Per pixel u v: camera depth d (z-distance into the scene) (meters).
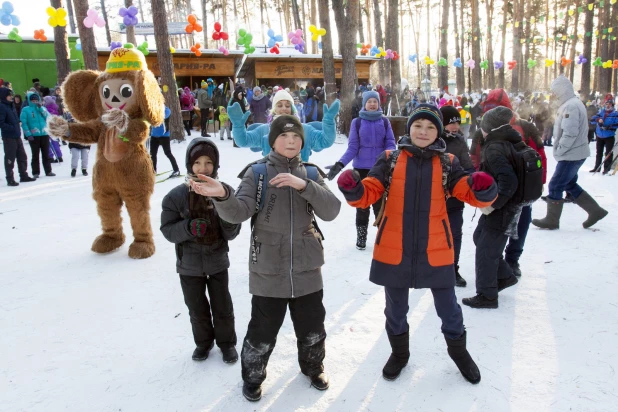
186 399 2.58
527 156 3.36
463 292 3.91
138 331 3.32
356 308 3.64
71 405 2.54
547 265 4.50
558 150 5.38
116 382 2.74
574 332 3.20
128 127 4.45
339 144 14.68
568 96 5.41
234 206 2.25
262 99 13.80
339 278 4.25
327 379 2.70
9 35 15.59
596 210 5.54
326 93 16.97
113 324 3.42
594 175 9.18
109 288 4.05
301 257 2.47
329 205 2.43
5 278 4.27
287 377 2.77
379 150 4.93
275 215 2.44
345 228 5.90
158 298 3.86
